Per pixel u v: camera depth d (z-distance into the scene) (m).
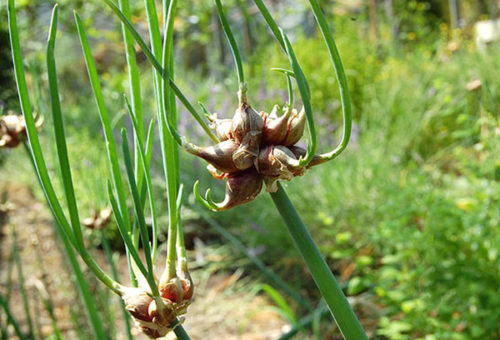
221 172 0.20
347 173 1.09
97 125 1.57
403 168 1.21
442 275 0.70
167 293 0.21
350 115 0.17
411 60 1.80
